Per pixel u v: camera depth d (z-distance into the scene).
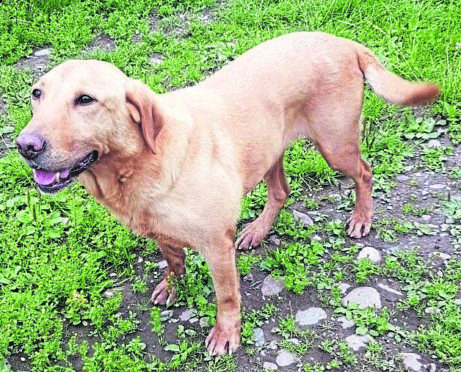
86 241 1.88
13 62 2.70
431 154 2.12
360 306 1.65
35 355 1.54
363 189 1.82
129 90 1.32
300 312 1.65
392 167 2.08
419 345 1.53
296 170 2.07
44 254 1.82
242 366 1.54
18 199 2.00
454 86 2.30
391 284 1.70
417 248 1.79
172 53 2.69
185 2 2.98
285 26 2.78
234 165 1.50
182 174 1.39
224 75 1.60
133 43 2.77
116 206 1.43
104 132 1.30
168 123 1.38
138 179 1.38
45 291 1.71
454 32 2.56
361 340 1.56
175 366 1.54
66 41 2.78
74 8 2.94
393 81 1.68
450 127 2.21
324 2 2.81
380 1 2.75
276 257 1.76
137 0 2.99
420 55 2.44
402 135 2.22
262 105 1.57
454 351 1.50
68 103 1.27
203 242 1.46
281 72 1.59
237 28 2.79
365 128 2.18
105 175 1.38
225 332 1.57
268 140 1.58
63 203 1.99
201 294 1.70
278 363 1.53
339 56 1.64
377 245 1.82
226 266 1.49
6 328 1.61
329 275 1.74
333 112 1.65
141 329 1.64
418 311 1.62
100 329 1.63
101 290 1.73
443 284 1.67
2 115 2.41
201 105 1.50
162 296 1.69
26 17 2.94
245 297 1.69
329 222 1.91
